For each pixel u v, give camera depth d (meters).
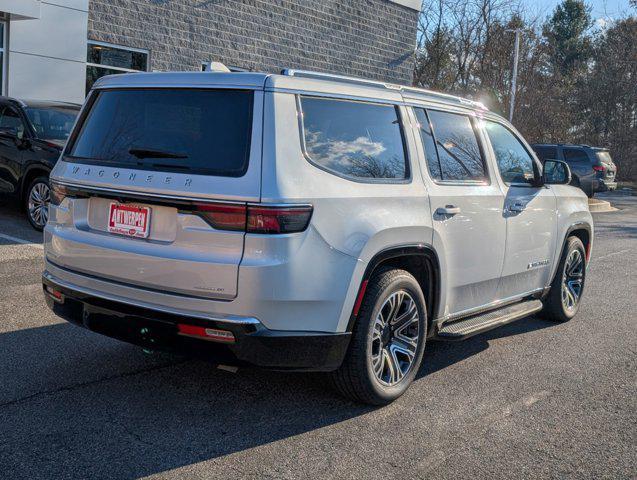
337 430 4.09
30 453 3.59
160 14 15.90
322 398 4.55
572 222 6.68
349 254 3.96
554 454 3.96
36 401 4.23
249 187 3.67
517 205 5.61
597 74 47.00
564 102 42.59
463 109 5.32
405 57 22.92
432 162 4.80
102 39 14.98
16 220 10.20
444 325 5.09
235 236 3.67
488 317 5.48
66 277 4.29
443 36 37.66
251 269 3.63
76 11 14.42
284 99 3.90
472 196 5.05
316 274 3.82
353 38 20.86
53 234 4.39
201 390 4.57
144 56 15.91
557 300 6.77
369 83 4.55
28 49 13.84
